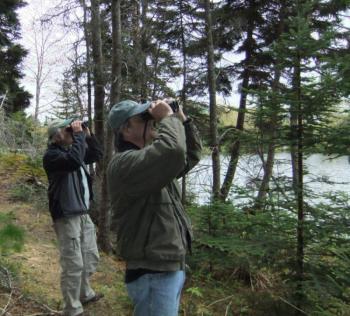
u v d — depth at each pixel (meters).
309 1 5.65
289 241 5.64
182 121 2.73
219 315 5.61
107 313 4.99
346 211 5.46
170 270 2.58
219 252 6.20
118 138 2.79
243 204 6.24
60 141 4.60
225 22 12.03
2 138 12.48
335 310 5.47
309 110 5.44
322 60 5.46
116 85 7.12
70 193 4.55
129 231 2.63
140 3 11.50
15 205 8.85
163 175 2.46
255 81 12.24
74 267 4.54
